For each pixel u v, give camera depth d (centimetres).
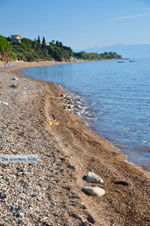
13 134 1516
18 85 4097
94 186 1069
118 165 1353
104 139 1834
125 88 4988
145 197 1023
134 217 882
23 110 2294
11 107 2334
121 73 10275
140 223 848
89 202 927
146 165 1390
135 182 1154
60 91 4253
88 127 2125
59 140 1616
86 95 3991
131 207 944
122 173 1248
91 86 5306
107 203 956
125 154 1555
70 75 8619
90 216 818
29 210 775
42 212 786
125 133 1989
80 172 1173
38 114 2212
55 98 3353
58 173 1103
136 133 1989
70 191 960
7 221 702
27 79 5541
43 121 1983
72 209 838
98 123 2275
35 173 1053
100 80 6812
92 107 3011
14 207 771
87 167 1264
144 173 1273
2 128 1598
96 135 1916
